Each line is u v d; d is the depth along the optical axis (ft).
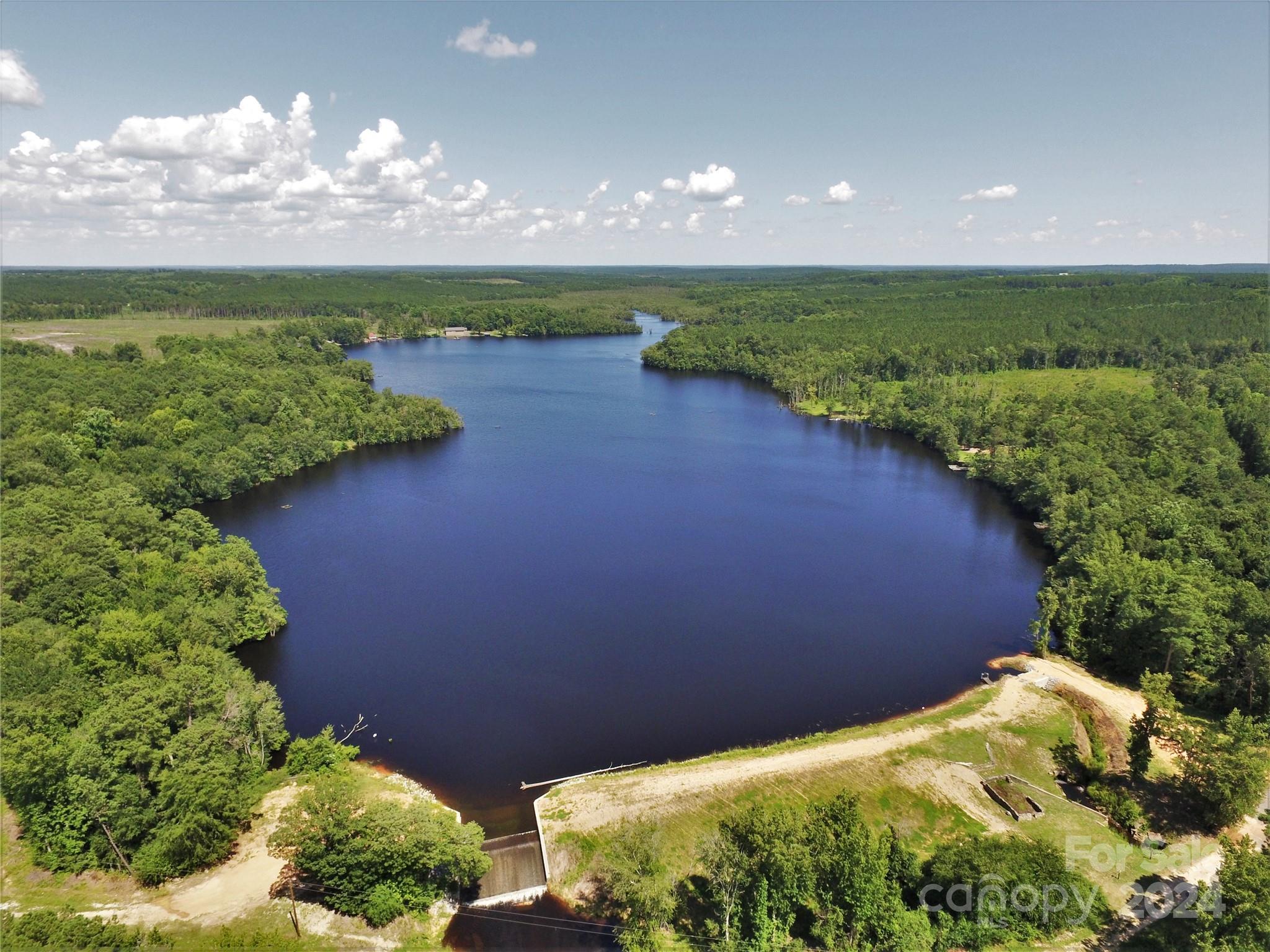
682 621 418.10
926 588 464.24
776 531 556.92
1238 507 459.32
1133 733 262.26
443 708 335.06
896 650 388.37
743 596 449.48
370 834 214.48
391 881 217.15
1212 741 247.09
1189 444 600.39
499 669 367.45
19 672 269.03
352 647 385.50
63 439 543.80
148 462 560.61
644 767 294.05
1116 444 625.82
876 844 216.74
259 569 424.05
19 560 343.05
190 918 211.82
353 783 265.75
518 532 547.08
